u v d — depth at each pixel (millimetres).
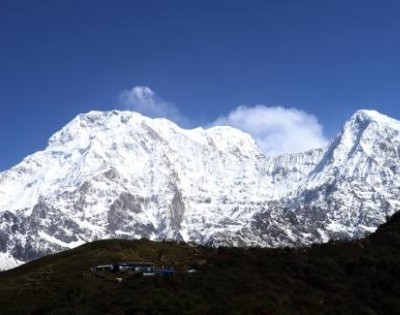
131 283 142125
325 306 137125
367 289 147625
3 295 159750
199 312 120750
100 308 127812
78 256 194875
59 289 155125
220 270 148125
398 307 138125
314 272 154125
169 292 131375
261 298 133625
